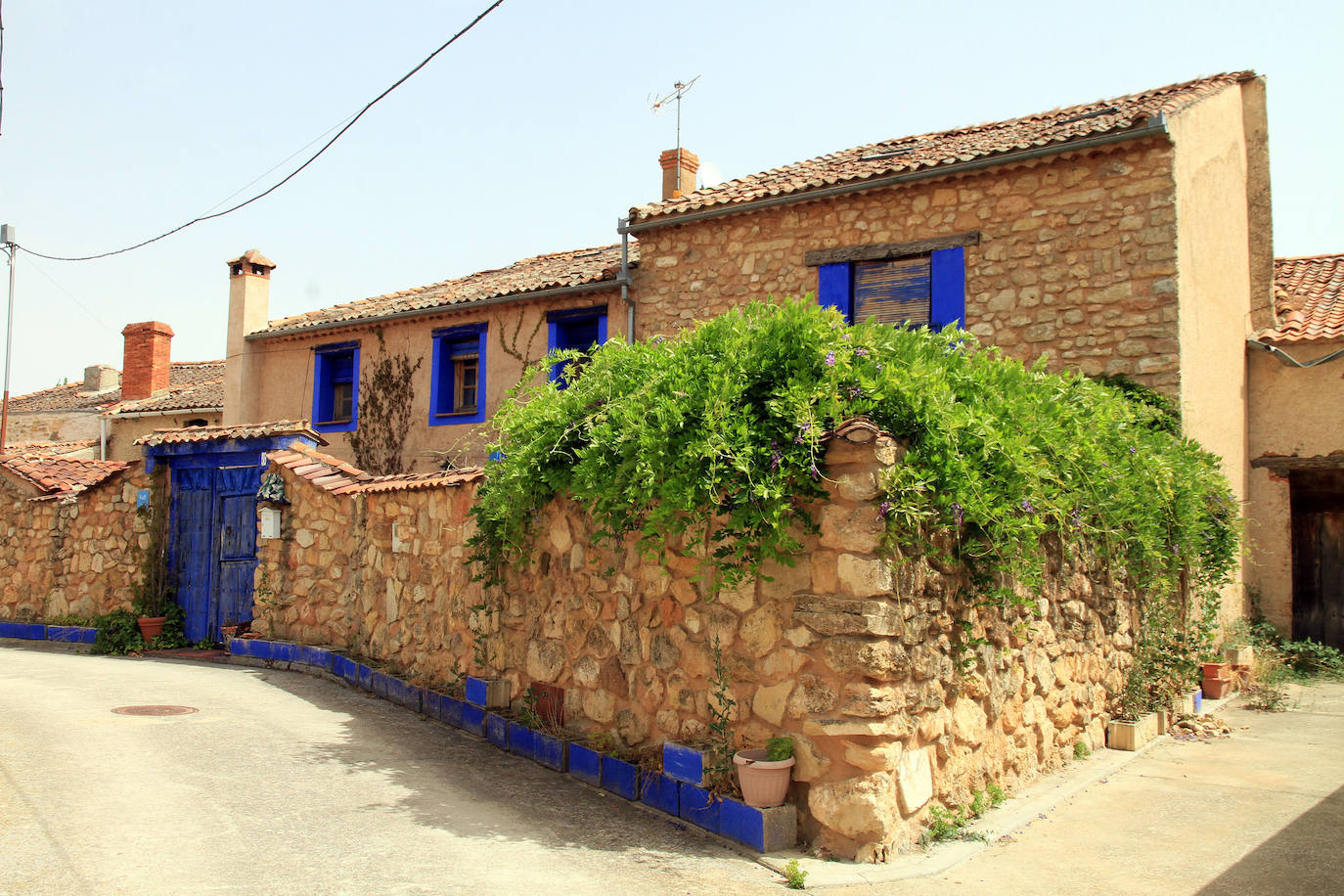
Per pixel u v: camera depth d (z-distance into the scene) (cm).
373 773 618
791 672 506
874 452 475
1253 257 1271
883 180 1113
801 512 502
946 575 531
